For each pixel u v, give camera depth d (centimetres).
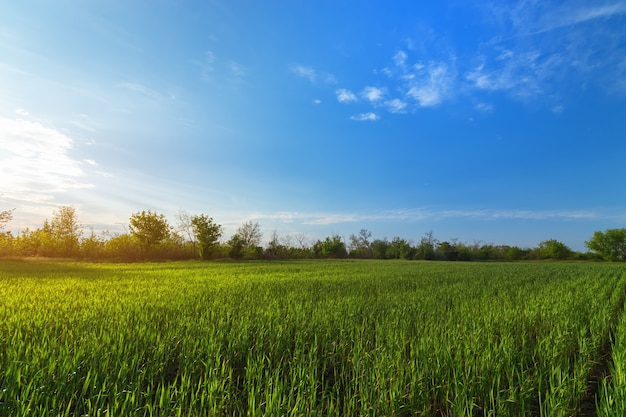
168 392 441
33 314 956
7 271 2850
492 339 784
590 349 744
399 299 1382
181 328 804
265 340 769
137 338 723
